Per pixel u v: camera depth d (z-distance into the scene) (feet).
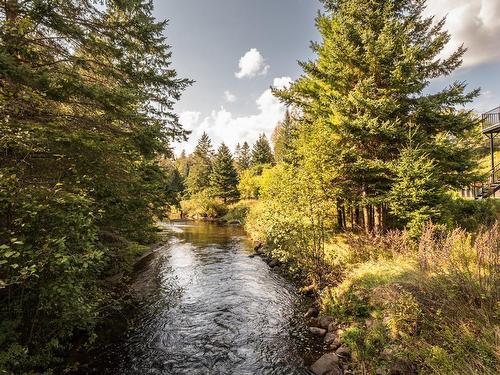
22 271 13.53
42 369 19.97
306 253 35.86
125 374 21.44
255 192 156.56
